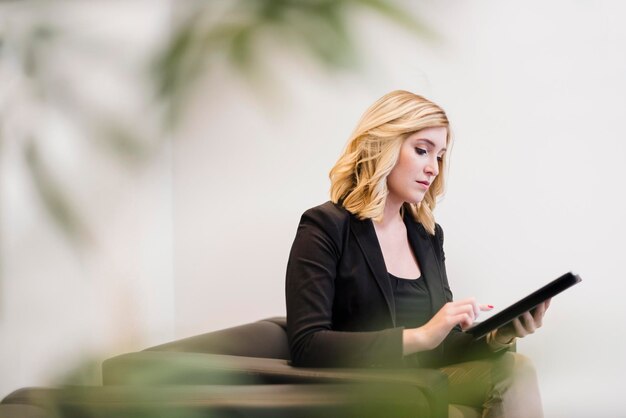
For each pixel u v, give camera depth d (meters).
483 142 3.20
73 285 1.18
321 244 1.98
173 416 0.49
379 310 2.01
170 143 0.34
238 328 2.20
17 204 0.51
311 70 0.35
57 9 0.35
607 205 3.06
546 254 3.14
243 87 0.34
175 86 0.33
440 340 1.79
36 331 0.70
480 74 3.17
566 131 3.12
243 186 3.58
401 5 0.34
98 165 0.35
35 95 0.35
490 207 3.20
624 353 2.84
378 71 0.34
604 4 3.06
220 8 0.34
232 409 1.19
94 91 0.34
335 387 0.54
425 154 2.11
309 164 3.47
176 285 3.72
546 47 3.12
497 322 1.82
